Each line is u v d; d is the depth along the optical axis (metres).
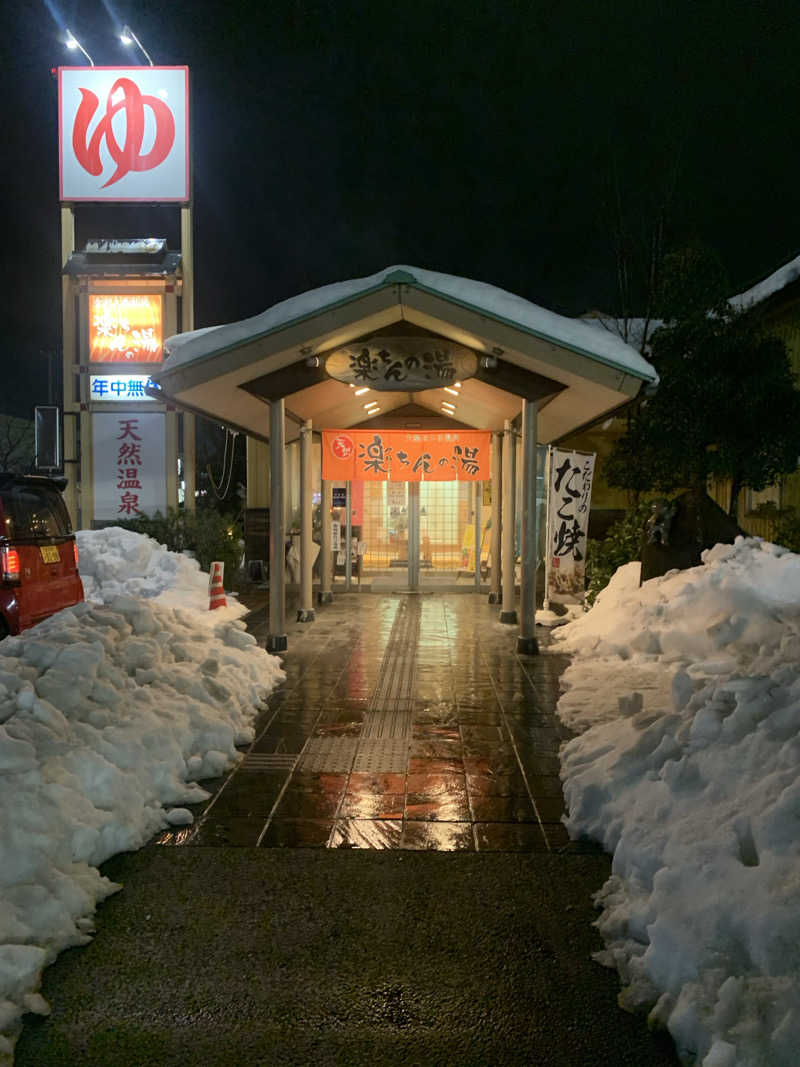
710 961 2.73
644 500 12.97
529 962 3.07
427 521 15.69
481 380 8.34
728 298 11.77
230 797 4.71
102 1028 2.70
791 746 3.58
